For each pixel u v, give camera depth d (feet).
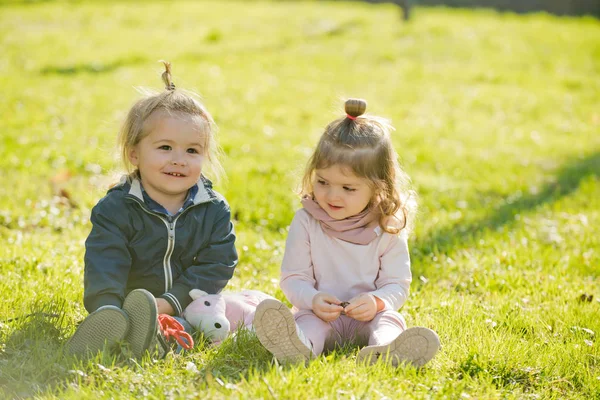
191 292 12.41
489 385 10.91
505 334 12.92
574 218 22.12
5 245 16.76
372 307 11.89
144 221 12.33
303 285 12.39
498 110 40.29
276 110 36.50
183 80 41.86
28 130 29.07
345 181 12.21
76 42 52.80
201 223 12.78
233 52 51.60
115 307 10.71
